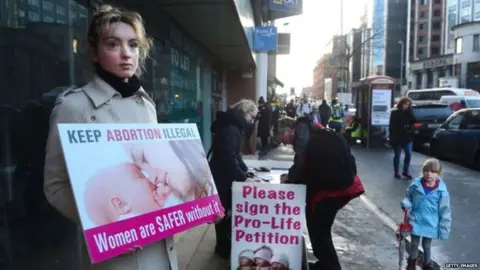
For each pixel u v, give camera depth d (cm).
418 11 9319
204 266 420
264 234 342
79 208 150
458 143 1149
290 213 339
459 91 2820
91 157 160
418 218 419
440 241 527
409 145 922
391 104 1528
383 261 459
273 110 1742
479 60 6200
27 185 255
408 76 8712
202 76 1138
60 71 298
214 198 216
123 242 161
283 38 2173
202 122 1136
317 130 375
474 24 6194
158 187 183
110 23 183
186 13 703
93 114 175
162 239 194
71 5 317
